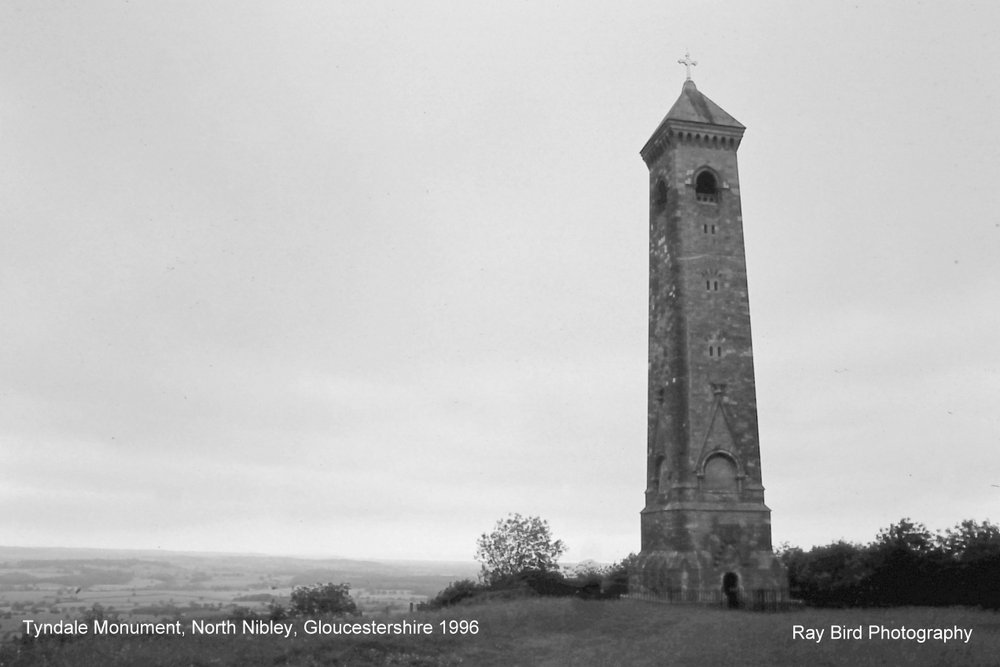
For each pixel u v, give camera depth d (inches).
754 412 2997.0
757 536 2871.6
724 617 2256.4
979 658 1541.6
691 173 3166.8
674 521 2883.9
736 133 3216.0
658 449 3107.8
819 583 2871.6
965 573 2657.5
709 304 3053.6
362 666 1499.8
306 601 2886.3
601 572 3636.8
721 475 2923.2
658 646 1788.9
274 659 1457.9
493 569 3644.2
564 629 2054.6
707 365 2994.6
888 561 2758.4
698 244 3105.3
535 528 3698.3
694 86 3363.7
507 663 1633.9
